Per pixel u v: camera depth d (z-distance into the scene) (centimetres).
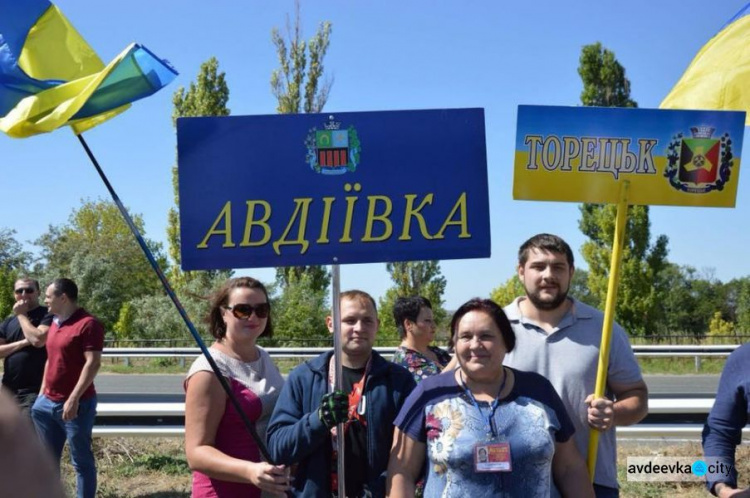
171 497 666
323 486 348
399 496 314
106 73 311
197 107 3012
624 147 354
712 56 388
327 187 345
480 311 313
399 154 346
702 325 5912
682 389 1488
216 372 339
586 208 2867
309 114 345
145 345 2536
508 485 298
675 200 353
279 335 2462
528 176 355
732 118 352
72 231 4444
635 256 2784
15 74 327
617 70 2870
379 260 346
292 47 2612
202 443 351
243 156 344
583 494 321
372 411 354
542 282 363
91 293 3553
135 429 746
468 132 347
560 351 366
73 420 605
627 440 832
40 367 656
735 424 345
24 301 665
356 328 366
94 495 618
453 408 310
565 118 354
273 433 348
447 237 347
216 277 2750
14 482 96
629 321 2789
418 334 520
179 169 341
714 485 344
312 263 344
